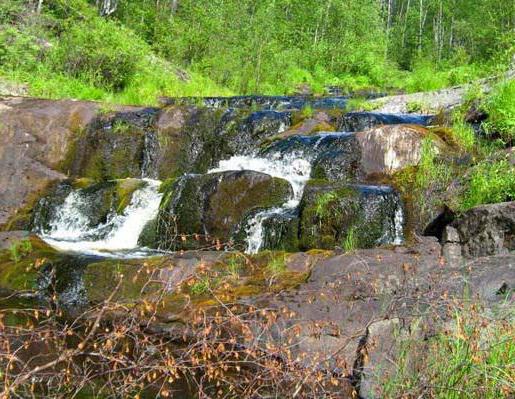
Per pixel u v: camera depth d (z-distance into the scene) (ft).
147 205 35.01
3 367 14.94
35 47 54.70
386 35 137.49
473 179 26.99
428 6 160.35
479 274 20.38
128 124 42.16
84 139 42.04
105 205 36.04
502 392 12.77
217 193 31.45
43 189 39.37
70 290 25.50
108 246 32.89
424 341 15.84
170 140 41.65
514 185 25.79
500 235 23.17
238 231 30.35
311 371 14.01
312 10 128.88
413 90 68.44
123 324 14.65
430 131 32.30
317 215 27.89
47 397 13.74
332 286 20.79
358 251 23.54
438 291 19.15
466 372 13.42
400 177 30.12
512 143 31.37
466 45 134.21
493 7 105.29
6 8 60.70
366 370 15.37
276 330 18.21
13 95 45.93
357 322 18.44
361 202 27.71
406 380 14.39
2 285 26.61
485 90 39.96
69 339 18.45
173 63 74.23
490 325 15.38
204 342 14.24
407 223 28.17
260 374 14.62
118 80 57.21
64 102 43.11
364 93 72.95
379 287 20.43
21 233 30.35
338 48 111.96
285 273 23.44
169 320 20.21
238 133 40.83
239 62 76.33
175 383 15.47
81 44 56.80
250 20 83.97
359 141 32.60
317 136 35.37
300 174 34.47
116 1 89.35
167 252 31.19
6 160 39.22
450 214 26.81
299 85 87.71
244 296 21.34
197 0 85.10
